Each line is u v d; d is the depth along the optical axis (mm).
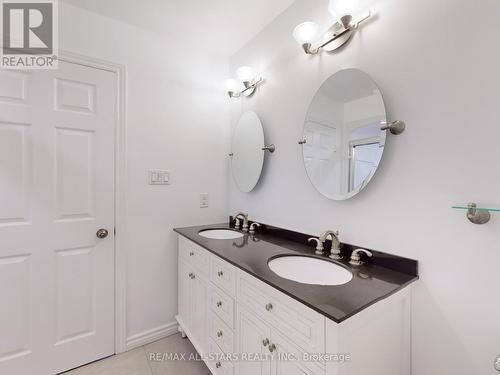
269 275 963
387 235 1063
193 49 1989
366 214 1141
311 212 1416
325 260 1169
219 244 1434
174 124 1896
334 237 1183
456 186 870
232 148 2121
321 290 834
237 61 2061
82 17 1549
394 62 1033
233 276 1153
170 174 1881
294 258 1254
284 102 1599
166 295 1869
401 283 896
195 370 1526
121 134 1671
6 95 1353
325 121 1299
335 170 1250
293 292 817
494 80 788
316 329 739
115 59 1655
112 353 1649
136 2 1506
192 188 1991
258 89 1832
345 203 1230
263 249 1328
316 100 1352
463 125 853
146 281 1787
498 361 736
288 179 1571
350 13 1130
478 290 823
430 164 934
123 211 1680
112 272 1652
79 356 1545
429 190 937
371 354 797
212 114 2090
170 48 1879
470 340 838
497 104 783
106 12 1590
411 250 985
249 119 1902
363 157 1126
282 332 868
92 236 1584
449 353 883
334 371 684
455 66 868
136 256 1745
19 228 1381
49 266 1461
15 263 1375
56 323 1481
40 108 1430
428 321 932
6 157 1352
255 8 1579
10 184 1362
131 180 1718
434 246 922
